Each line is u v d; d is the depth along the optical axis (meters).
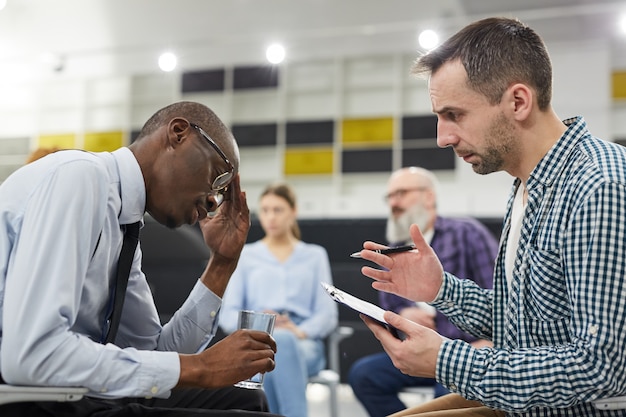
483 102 1.35
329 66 9.76
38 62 10.32
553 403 1.21
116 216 1.36
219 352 1.28
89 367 1.19
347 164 9.55
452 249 2.89
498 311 1.47
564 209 1.28
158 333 1.63
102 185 1.30
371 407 2.90
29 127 10.51
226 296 3.29
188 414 1.32
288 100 9.93
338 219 3.80
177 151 1.39
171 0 9.82
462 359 1.25
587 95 8.49
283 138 9.81
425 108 9.36
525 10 8.49
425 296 1.55
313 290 3.32
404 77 9.44
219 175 1.42
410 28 8.94
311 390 5.62
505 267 1.46
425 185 3.15
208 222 1.63
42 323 1.17
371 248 1.56
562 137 1.34
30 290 1.18
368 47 9.40
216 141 1.42
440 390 2.76
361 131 9.55
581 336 1.20
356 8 9.19
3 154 10.52
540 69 1.35
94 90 10.42
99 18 9.98
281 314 3.24
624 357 1.18
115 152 1.40
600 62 8.48
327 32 8.82
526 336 1.33
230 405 1.56
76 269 1.24
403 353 1.28
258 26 9.54
